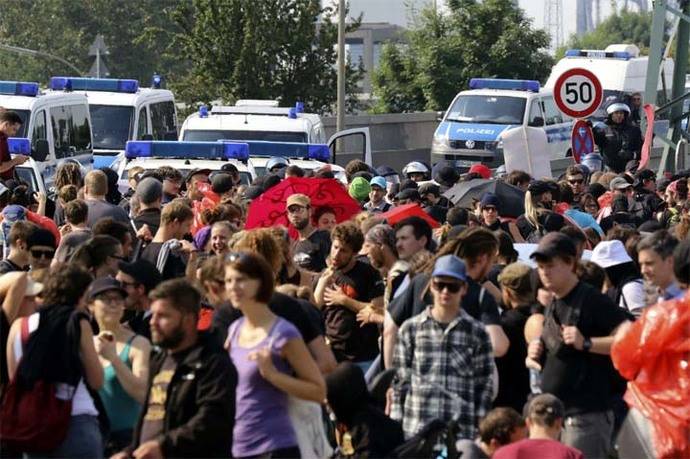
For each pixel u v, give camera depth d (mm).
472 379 18312
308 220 26344
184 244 23906
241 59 92938
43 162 55594
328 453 17781
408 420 18344
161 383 16141
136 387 18547
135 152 46281
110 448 18859
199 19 94250
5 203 33250
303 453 17250
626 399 17766
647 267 18906
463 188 35062
